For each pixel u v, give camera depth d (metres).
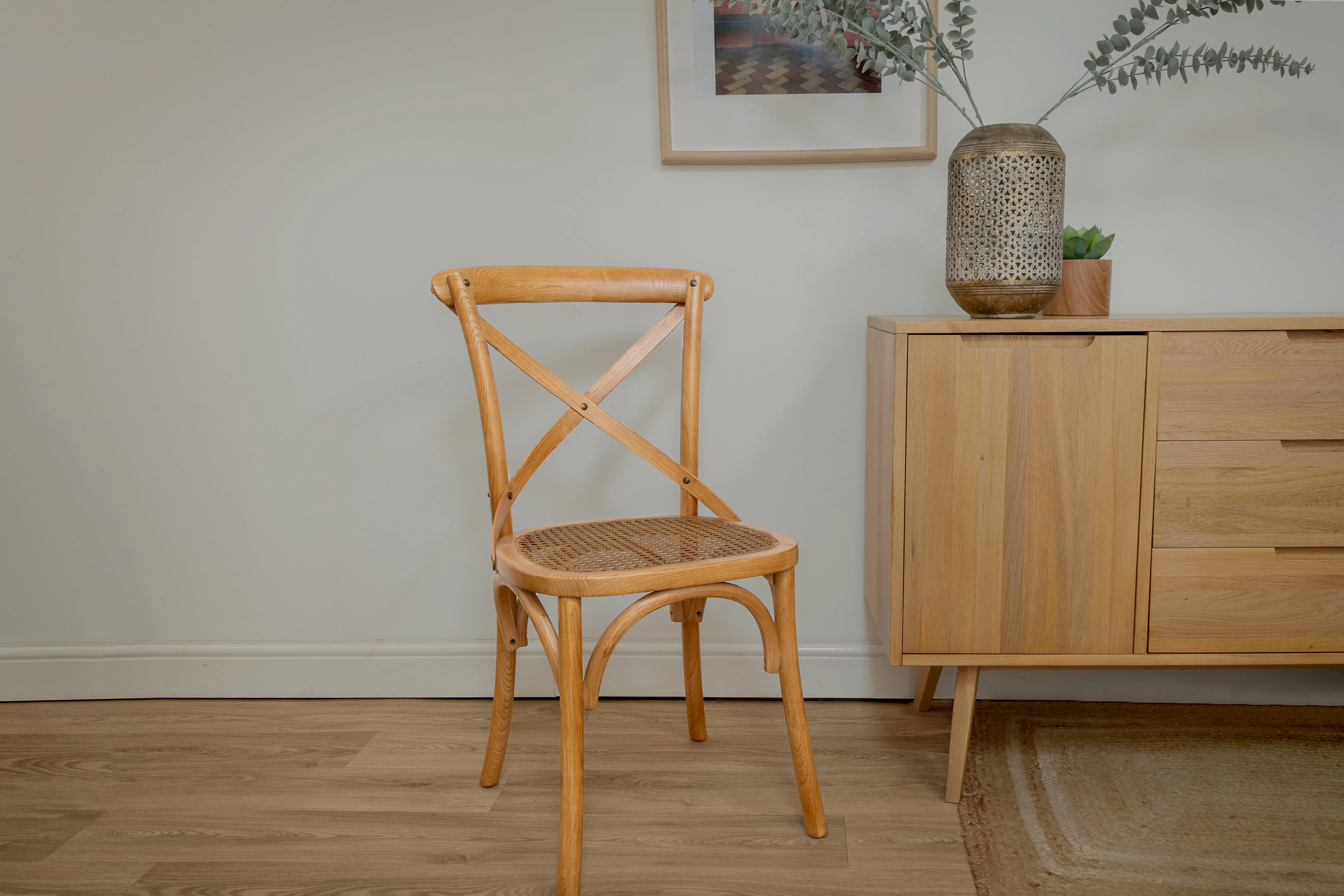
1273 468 1.23
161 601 1.77
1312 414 1.21
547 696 1.74
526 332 1.66
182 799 1.38
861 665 1.70
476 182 1.63
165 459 1.73
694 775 1.42
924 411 1.24
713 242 1.62
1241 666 1.27
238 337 1.69
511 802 1.35
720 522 1.38
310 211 1.65
